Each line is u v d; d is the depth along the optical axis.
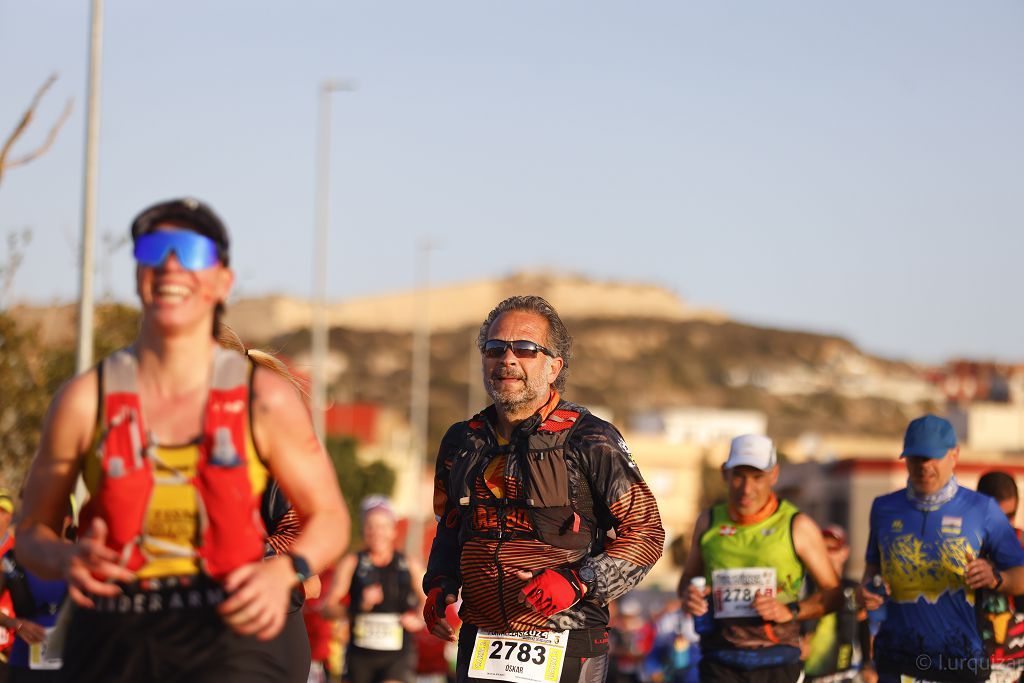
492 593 10.98
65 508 7.83
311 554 7.54
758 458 15.62
